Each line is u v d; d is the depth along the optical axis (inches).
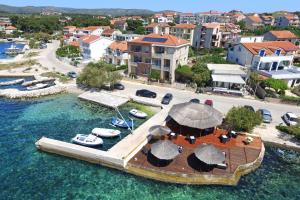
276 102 2143.2
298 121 1710.1
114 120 1782.7
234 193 1163.9
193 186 1190.3
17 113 1983.3
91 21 7859.3
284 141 1561.3
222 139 1480.1
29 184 1203.2
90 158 1350.9
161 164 1270.9
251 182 1235.9
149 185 1198.9
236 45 3046.3
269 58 2583.7
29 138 1606.8
